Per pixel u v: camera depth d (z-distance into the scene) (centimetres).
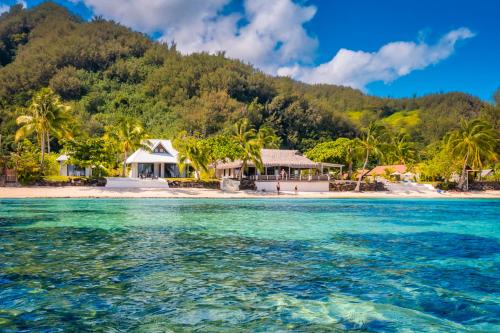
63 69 15625
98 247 1386
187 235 1702
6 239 1536
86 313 746
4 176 4459
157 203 3644
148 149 5491
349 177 6744
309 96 17650
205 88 15350
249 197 4738
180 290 894
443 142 6838
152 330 675
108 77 16475
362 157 6438
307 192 5481
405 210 3219
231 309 780
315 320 732
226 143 5284
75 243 1462
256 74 16862
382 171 8775
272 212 2877
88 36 18838
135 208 3044
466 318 757
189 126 12419
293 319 735
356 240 1619
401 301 844
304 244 1509
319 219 2409
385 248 1444
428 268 1134
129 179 4834
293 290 906
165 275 1015
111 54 17638
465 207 3622
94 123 10881
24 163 4491
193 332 670
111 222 2119
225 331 677
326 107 14788
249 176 5844
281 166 6350
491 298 869
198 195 4744
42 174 4731
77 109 12925
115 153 6072
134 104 14450
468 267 1149
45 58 16050
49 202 3544
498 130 8356
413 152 9225
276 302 824
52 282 937
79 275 1002
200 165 5191
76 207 3050
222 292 884
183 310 770
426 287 944
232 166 6225
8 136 8619
